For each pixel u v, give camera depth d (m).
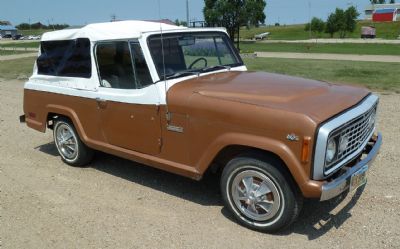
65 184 5.23
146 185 5.10
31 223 4.27
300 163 3.41
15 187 5.18
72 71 5.30
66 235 4.02
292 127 3.40
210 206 4.49
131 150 4.74
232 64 5.30
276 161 3.64
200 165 4.05
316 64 19.05
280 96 3.76
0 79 15.70
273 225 3.80
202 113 3.93
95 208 4.54
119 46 4.55
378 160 5.51
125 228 4.09
